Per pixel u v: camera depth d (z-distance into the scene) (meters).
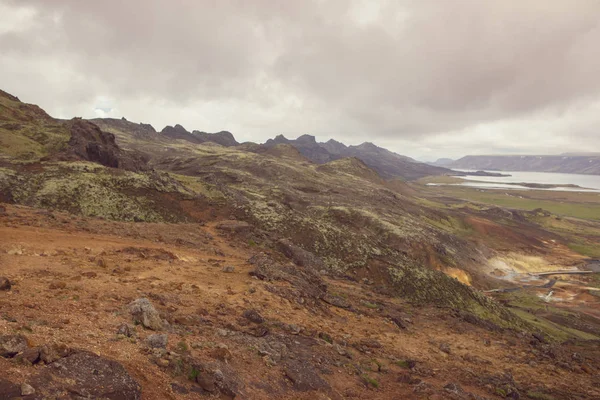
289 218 79.31
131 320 13.39
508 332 35.84
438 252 107.44
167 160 196.50
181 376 10.74
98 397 7.98
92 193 60.53
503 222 196.00
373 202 164.75
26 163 67.62
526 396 19.34
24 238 24.39
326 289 34.41
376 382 16.22
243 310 19.94
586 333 67.31
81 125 108.94
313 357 16.39
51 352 8.86
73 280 17.53
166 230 41.00
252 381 12.34
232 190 99.44
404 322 30.84
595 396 20.75
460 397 15.86
